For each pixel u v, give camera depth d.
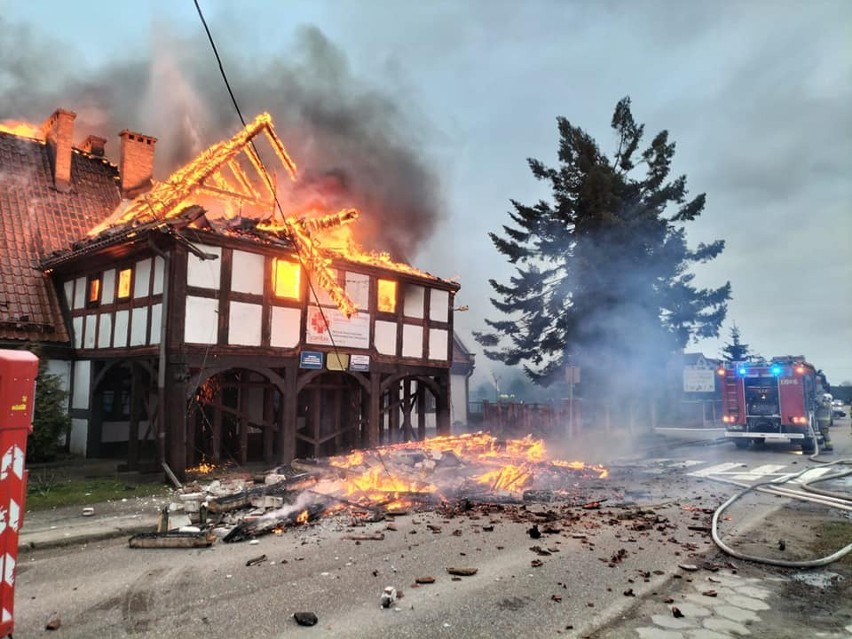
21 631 4.69
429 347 18.30
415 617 5.00
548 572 6.31
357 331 16.22
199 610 5.15
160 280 13.13
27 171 19.69
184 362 12.59
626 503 10.56
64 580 6.01
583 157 28.22
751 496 11.30
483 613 5.11
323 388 16.28
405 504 10.06
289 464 14.16
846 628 4.86
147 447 16.25
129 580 6.00
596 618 5.03
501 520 8.96
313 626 4.79
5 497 3.69
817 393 21.89
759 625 4.91
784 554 7.06
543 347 29.11
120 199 21.41
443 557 6.88
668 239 27.31
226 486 11.17
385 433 19.14
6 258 16.92
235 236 13.57
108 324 14.88
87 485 11.28
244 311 13.81
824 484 12.71
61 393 14.85
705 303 27.86
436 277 18.77
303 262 14.95
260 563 6.63
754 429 20.30
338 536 7.91
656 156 28.67
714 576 6.26
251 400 17.33
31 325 15.69
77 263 15.94
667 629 4.81
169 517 8.26
